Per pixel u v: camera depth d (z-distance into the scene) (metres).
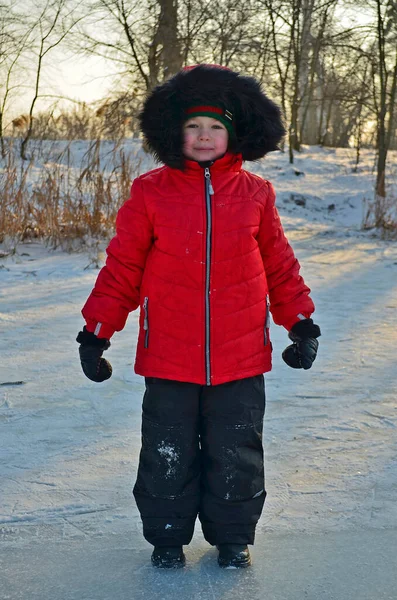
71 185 9.52
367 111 22.38
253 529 2.44
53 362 4.69
